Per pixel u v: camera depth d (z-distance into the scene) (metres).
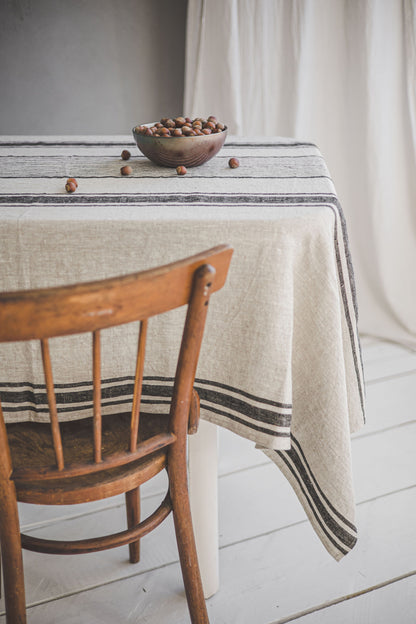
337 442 1.05
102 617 1.21
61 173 1.20
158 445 0.89
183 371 0.83
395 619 1.19
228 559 1.33
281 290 0.96
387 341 2.19
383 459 1.62
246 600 1.24
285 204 1.01
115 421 1.04
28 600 1.24
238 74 1.95
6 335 0.66
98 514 1.46
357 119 2.02
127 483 0.91
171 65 2.11
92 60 2.06
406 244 2.12
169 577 1.29
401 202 2.08
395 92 1.97
